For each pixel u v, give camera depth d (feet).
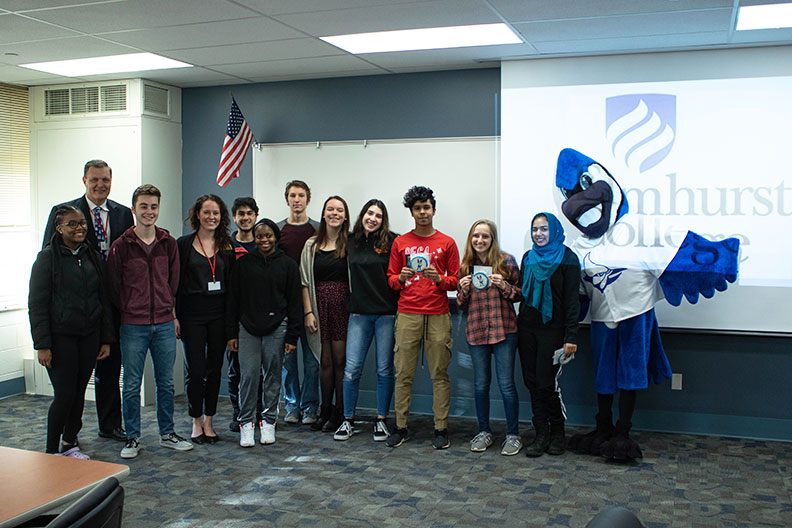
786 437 13.93
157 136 17.66
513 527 9.83
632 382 12.53
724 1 10.74
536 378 13.04
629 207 14.07
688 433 14.48
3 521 5.40
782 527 9.79
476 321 13.29
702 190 13.65
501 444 13.87
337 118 16.96
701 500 10.81
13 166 18.10
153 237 12.96
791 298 13.37
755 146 13.33
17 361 18.06
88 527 4.46
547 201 14.67
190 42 13.58
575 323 12.67
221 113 18.03
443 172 16.10
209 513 10.37
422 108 16.22
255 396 13.75
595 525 4.17
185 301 13.47
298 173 17.34
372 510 10.46
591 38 13.11
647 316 12.80
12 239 18.07
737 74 13.39
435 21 12.09
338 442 13.98
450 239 13.87
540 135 14.70
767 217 13.33
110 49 14.14
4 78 17.20
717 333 13.87
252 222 14.49
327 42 13.62
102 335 12.77
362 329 14.05
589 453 13.20
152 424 15.26
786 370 13.85
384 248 13.99
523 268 13.14
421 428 15.08
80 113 17.80
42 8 11.35
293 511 10.43
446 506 10.61
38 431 14.73
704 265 13.71
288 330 13.87
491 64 15.37
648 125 13.94
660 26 12.25
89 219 13.62
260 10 11.46
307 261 14.52
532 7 11.21
